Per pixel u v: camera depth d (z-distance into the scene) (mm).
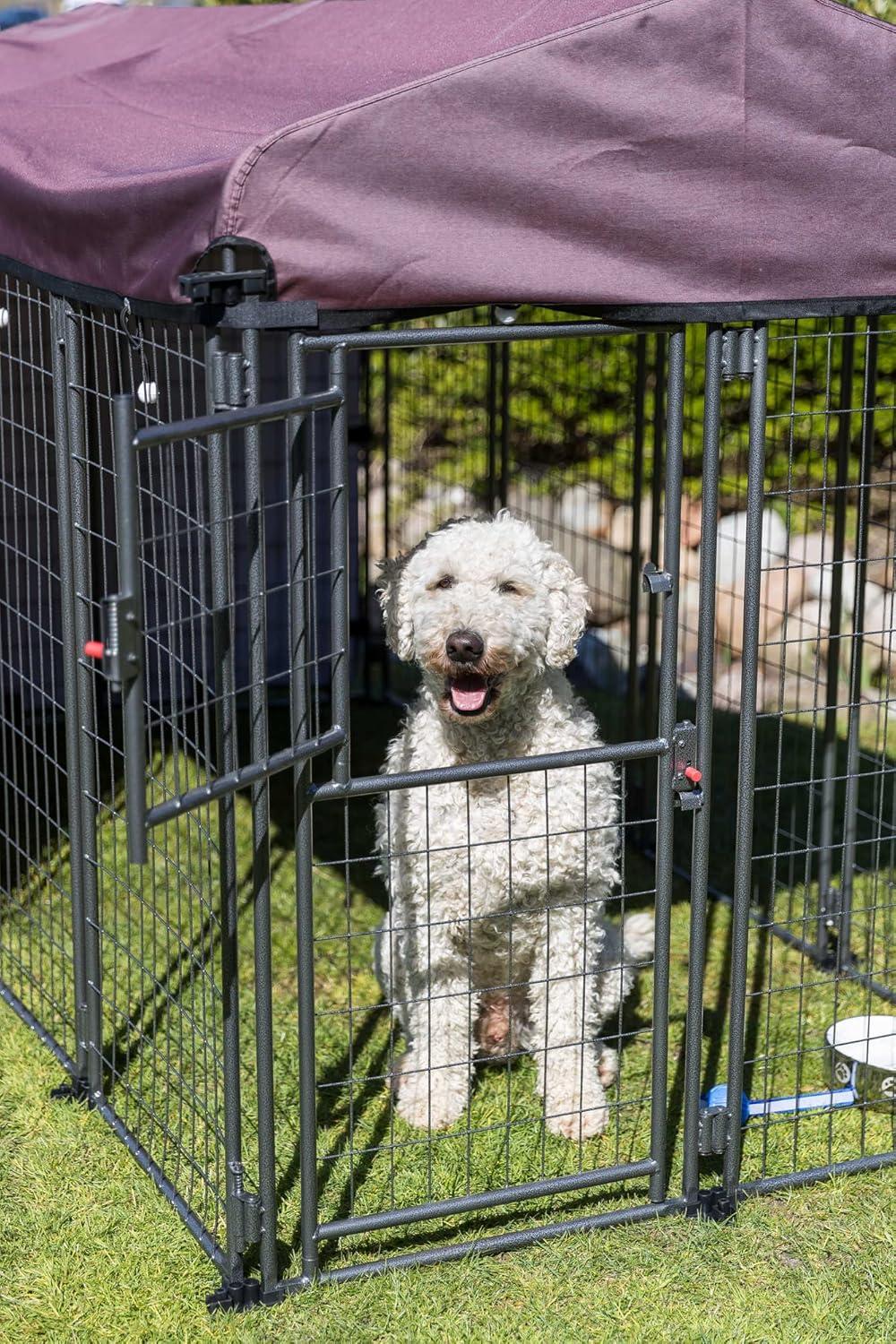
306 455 2906
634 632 5805
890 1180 3678
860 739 6984
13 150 3826
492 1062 4199
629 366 7410
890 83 3119
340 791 3078
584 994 3734
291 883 5434
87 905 3834
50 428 6598
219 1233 3324
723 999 4633
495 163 2943
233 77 4020
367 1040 4289
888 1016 4266
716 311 3139
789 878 5602
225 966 3041
